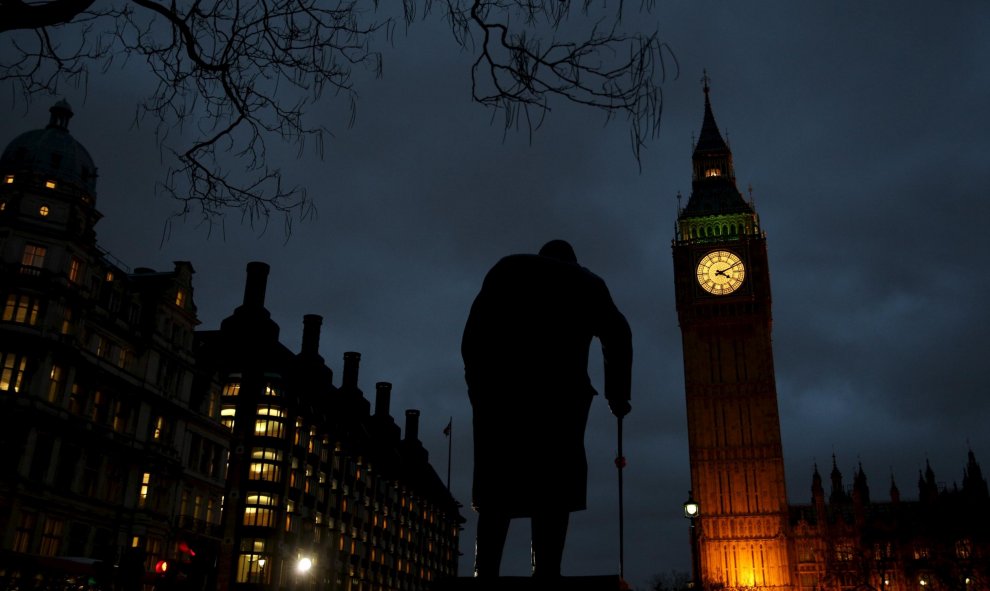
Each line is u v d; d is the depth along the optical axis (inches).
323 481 3240.7
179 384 2273.6
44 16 204.5
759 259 4493.1
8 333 1716.3
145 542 2009.1
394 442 4392.2
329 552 3240.7
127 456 2015.3
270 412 2765.7
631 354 218.4
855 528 4143.7
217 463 2453.2
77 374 1877.5
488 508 201.3
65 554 1771.7
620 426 219.9
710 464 4227.4
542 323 209.3
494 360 209.3
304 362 3157.0
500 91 226.7
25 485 1668.3
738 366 4350.4
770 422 4234.7
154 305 2190.0
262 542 2645.2
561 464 199.8
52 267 1818.4
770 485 4138.8
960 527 2368.4
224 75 248.1
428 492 4901.6
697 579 1041.5
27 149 1915.6
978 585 2300.7
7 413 1674.5
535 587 186.7
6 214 1798.7
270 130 256.8
